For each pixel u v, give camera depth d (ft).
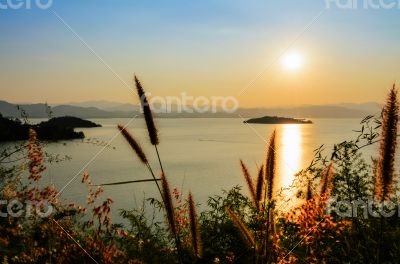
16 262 11.02
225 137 484.33
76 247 12.38
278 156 9.22
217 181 127.13
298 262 11.43
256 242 9.42
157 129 8.23
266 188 9.29
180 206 14.35
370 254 10.57
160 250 13.48
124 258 12.85
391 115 6.36
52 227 12.35
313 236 11.69
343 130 629.51
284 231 12.47
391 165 6.47
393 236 11.41
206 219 16.87
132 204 56.39
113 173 152.56
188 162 213.87
